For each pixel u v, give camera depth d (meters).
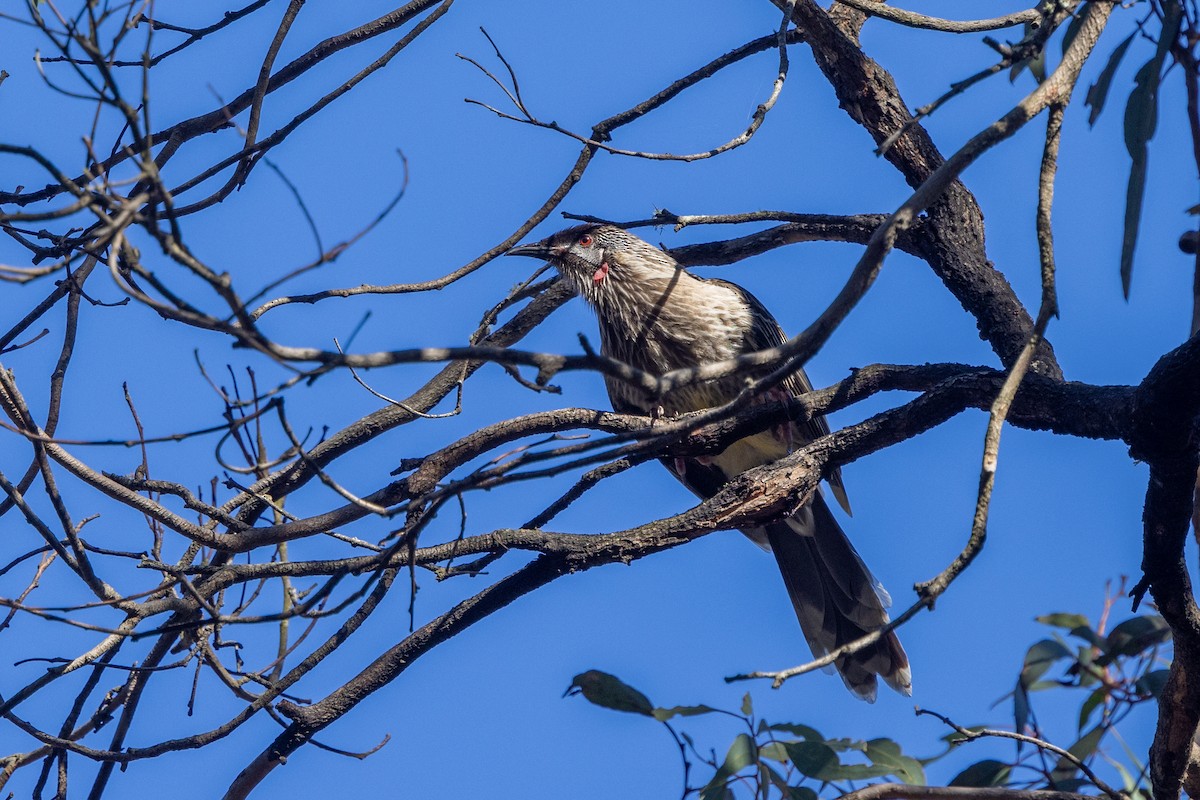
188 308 4.40
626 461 8.30
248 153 8.20
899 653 10.34
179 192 8.24
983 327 8.72
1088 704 7.88
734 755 7.12
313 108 8.40
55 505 7.25
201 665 7.96
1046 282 5.31
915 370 8.16
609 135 9.40
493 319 9.02
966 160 5.27
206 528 7.68
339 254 4.84
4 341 8.24
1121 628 7.98
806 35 9.09
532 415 8.30
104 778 8.00
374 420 9.28
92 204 4.92
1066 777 7.68
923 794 7.26
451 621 7.90
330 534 7.82
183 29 8.43
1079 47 5.50
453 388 9.59
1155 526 6.39
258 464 6.86
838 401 8.36
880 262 5.16
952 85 5.36
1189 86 6.82
